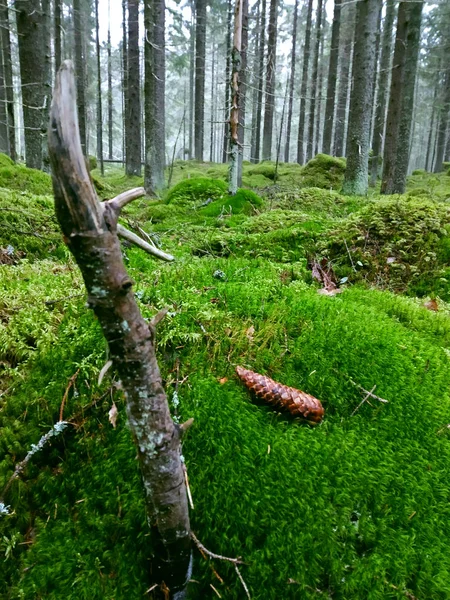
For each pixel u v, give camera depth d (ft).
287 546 4.68
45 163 30.76
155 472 3.55
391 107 41.39
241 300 8.43
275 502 5.00
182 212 25.20
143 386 3.28
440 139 95.25
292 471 5.28
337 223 15.79
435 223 13.74
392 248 13.58
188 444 5.46
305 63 84.33
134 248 12.17
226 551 4.71
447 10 88.94
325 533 4.78
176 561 4.10
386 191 41.52
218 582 4.50
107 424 5.80
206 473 5.23
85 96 61.77
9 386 6.38
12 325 7.28
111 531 4.86
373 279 12.89
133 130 59.36
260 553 4.65
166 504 3.68
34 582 4.43
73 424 5.70
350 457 5.51
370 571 4.50
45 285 8.69
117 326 3.00
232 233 16.58
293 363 6.97
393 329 8.14
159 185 43.06
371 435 5.92
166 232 18.33
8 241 11.88
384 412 6.25
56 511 5.05
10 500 5.08
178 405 5.85
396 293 12.27
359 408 6.33
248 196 25.57
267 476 5.21
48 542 4.77
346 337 7.45
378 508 5.07
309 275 12.36
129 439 5.51
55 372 6.48
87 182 2.55
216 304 8.22
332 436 5.82
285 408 5.99
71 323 7.27
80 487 5.29
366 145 34.73
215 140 147.74
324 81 114.93
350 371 6.81
